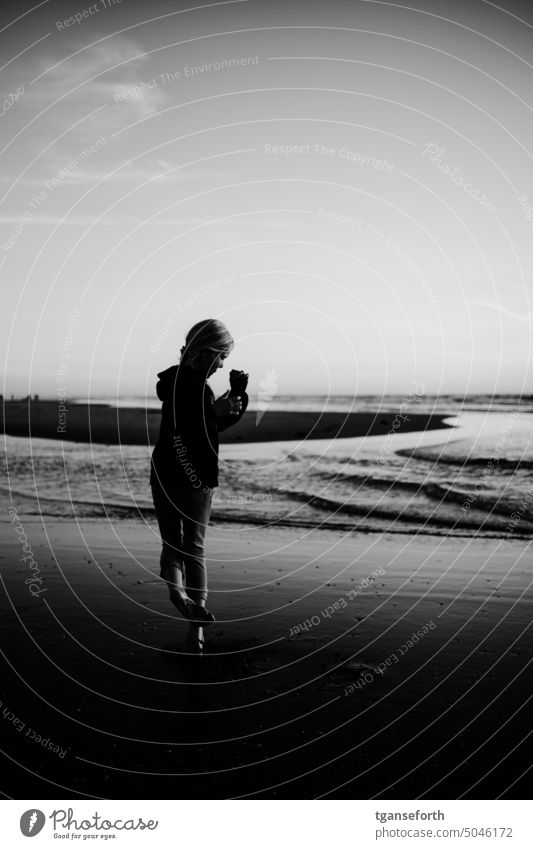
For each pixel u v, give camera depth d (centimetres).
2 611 423
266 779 236
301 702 293
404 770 240
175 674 326
